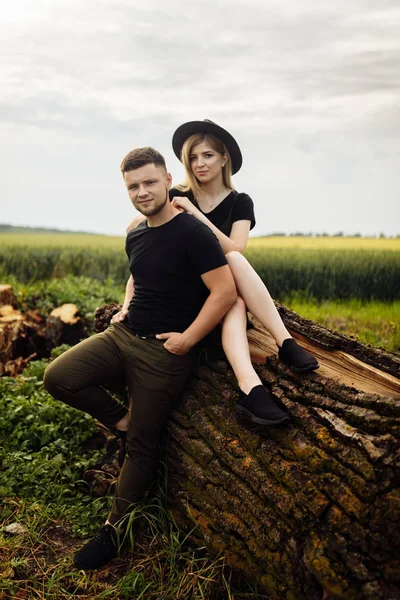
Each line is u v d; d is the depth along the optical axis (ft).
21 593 10.52
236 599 10.33
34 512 12.77
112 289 33.06
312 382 10.94
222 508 10.70
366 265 50.31
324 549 8.86
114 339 12.53
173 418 12.26
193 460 11.59
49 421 16.20
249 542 9.97
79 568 11.17
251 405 10.61
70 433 16.05
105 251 57.47
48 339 24.06
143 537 11.96
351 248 68.39
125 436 13.29
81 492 13.93
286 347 11.29
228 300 11.46
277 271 51.26
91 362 12.31
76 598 10.47
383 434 9.50
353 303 44.55
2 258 50.90
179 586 10.48
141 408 11.93
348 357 11.96
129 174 11.57
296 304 44.70
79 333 24.56
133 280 13.39
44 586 10.65
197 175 13.75
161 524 11.84
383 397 9.98
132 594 10.56
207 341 12.70
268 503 10.02
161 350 11.91
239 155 14.07
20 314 24.23
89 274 50.31
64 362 12.30
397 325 30.14
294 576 9.25
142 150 11.68
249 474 10.32
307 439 10.11
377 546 8.55
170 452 12.13
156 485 12.45
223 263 11.51
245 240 13.44
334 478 9.30
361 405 10.08
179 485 11.86
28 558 11.39
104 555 11.30
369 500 8.86
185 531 11.78
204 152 13.55
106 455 14.67
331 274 49.90
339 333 12.45
